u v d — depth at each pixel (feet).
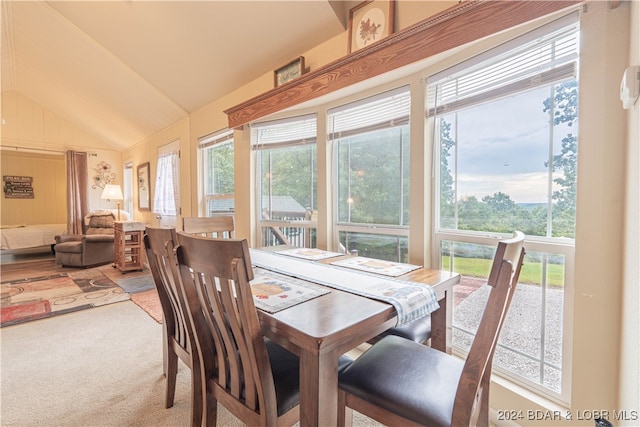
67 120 19.29
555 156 4.45
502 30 4.12
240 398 3.45
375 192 7.21
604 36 3.61
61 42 11.34
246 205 9.82
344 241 7.88
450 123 5.81
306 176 8.73
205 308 3.51
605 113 3.62
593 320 3.78
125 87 12.72
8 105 17.47
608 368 3.67
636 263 3.01
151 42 9.54
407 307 3.58
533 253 4.69
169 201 14.46
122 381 5.95
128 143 19.06
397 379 3.36
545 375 4.57
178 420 4.92
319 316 3.10
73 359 6.73
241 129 9.70
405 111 6.40
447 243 5.91
